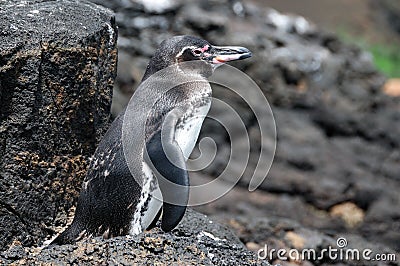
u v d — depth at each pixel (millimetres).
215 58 9203
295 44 24547
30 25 9023
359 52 26688
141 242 8125
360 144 23047
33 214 9094
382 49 41125
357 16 44750
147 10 22219
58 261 7945
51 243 8859
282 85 23375
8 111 8844
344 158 21578
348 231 18766
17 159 8922
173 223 7895
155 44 21969
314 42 25797
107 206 8555
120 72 20438
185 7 23031
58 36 9016
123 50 21531
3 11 9195
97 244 8070
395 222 18984
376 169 21719
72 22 9320
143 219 8539
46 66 8953
